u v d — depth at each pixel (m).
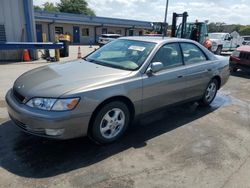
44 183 2.74
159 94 4.11
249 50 9.59
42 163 3.10
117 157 3.33
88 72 3.66
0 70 9.07
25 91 3.26
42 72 3.83
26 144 3.53
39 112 3.01
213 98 5.75
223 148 3.74
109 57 4.31
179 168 3.15
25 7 11.55
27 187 2.66
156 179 2.91
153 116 4.92
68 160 3.20
